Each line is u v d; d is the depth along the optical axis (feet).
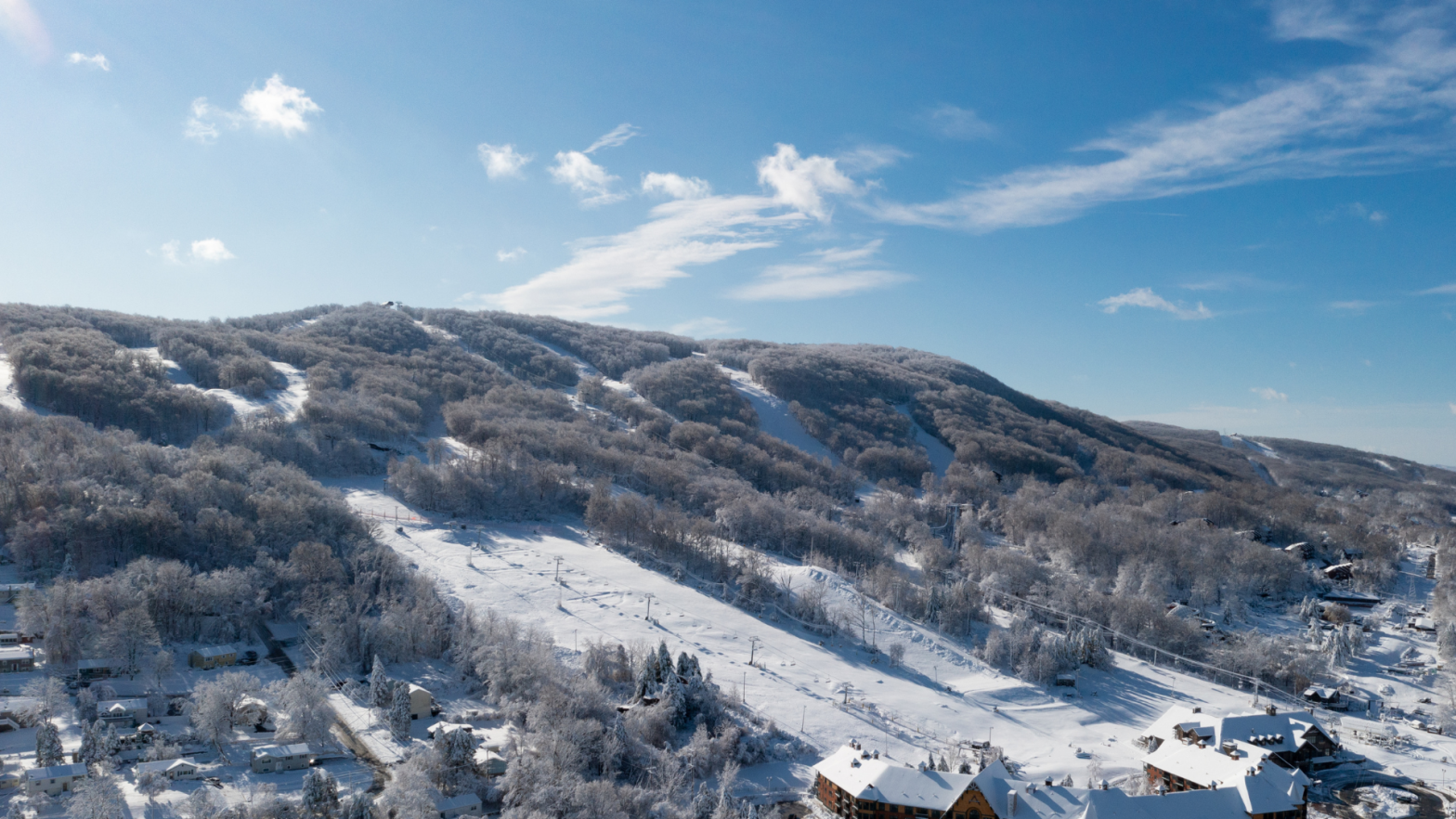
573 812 352.90
